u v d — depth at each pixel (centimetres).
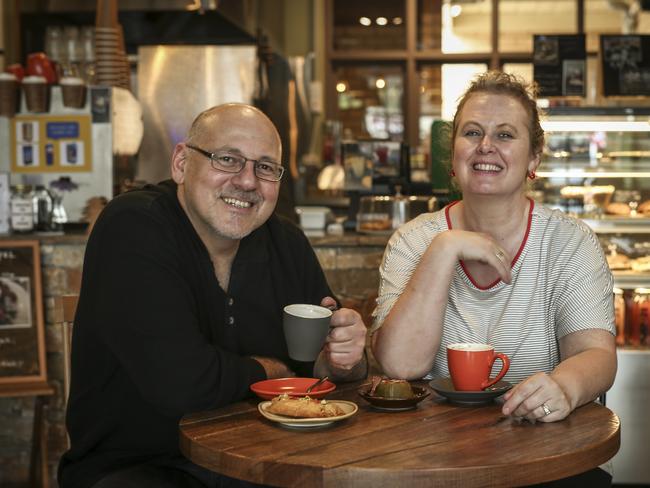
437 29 840
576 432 164
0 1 531
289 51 813
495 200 215
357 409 175
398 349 205
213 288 213
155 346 189
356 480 142
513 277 216
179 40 594
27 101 431
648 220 394
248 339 218
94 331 206
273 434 163
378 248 424
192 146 208
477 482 142
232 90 555
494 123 213
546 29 828
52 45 486
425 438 160
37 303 390
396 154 470
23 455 404
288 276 232
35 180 436
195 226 213
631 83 416
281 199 591
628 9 813
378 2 841
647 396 384
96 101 435
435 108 845
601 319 210
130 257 198
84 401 211
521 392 171
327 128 724
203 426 170
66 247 402
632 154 398
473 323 216
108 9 446
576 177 404
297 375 226
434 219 232
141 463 200
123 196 215
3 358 387
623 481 389
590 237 221
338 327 202
